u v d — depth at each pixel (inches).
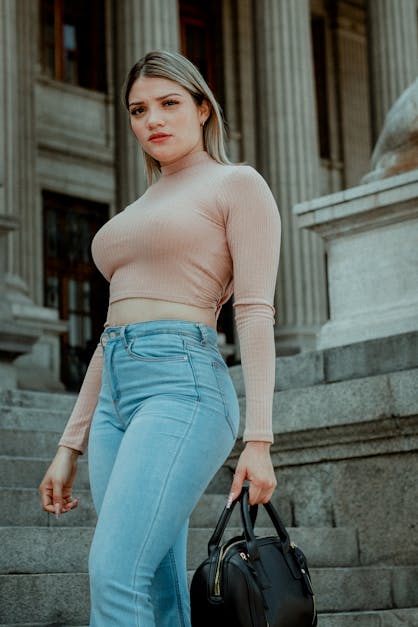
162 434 126.9
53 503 144.3
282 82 959.6
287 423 271.1
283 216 948.6
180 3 1205.7
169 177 142.6
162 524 124.8
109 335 135.9
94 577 122.8
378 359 267.9
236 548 130.7
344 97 1331.2
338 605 230.1
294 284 947.3
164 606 137.1
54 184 1037.2
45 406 366.0
